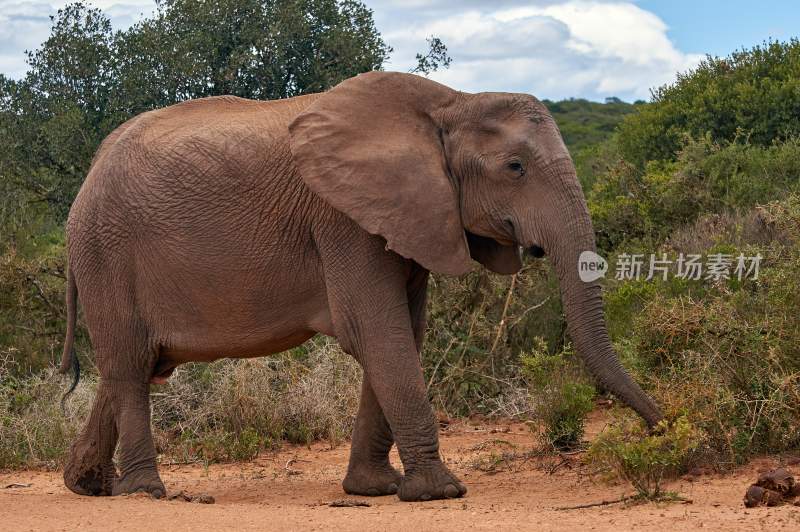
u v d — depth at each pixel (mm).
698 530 5742
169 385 12383
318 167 7734
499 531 5844
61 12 17594
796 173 14305
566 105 57406
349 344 7820
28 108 17094
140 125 8586
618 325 11523
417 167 7707
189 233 8133
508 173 7613
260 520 6488
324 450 11758
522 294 13562
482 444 10984
